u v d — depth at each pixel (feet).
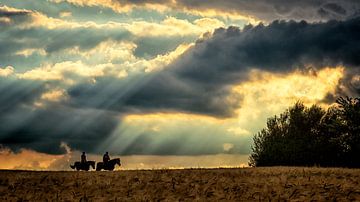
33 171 144.25
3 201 98.43
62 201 97.45
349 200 89.66
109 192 105.40
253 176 122.31
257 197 94.02
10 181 122.83
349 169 138.82
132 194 102.12
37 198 100.99
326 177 116.98
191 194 99.60
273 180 113.39
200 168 146.30
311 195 93.86
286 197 92.79
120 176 127.54
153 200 94.53
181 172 133.80
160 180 119.14
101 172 139.13
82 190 108.78
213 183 112.47
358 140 169.58
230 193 98.94
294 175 121.80
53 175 132.36
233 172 131.64
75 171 145.18
